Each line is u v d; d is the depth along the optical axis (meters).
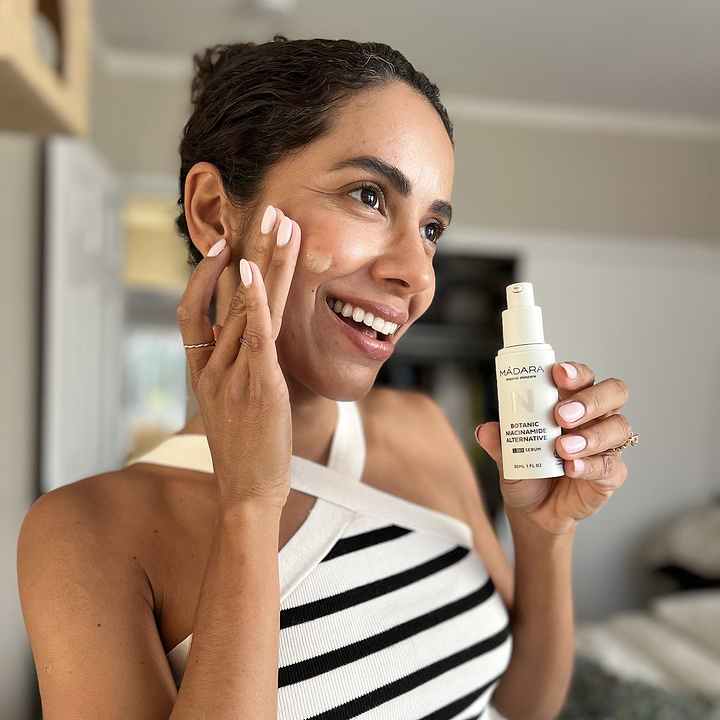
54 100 1.16
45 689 0.54
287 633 0.64
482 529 0.94
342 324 0.64
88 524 0.61
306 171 0.62
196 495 0.68
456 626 0.75
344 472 0.77
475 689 0.76
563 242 3.49
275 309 0.54
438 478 0.89
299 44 0.65
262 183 0.64
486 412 3.52
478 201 3.46
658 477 3.53
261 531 0.55
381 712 0.66
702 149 3.59
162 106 3.13
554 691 0.85
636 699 1.70
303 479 0.72
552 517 0.73
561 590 0.81
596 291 3.52
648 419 3.54
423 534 0.77
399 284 0.64
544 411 0.63
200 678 0.51
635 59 2.92
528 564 0.80
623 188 3.54
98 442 2.62
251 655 0.52
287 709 0.62
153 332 3.51
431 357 3.53
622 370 3.53
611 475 0.65
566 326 3.50
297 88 0.63
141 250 3.74
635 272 3.54
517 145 3.48
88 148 2.37
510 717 0.91
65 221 2.14
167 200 3.26
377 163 0.62
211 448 0.57
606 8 2.52
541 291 3.50
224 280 0.68
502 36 2.76
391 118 0.63
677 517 3.52
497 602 0.83
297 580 0.66
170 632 0.62
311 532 0.69
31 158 2.03
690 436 3.55
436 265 3.48
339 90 0.62
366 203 0.63
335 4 2.55
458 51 2.90
